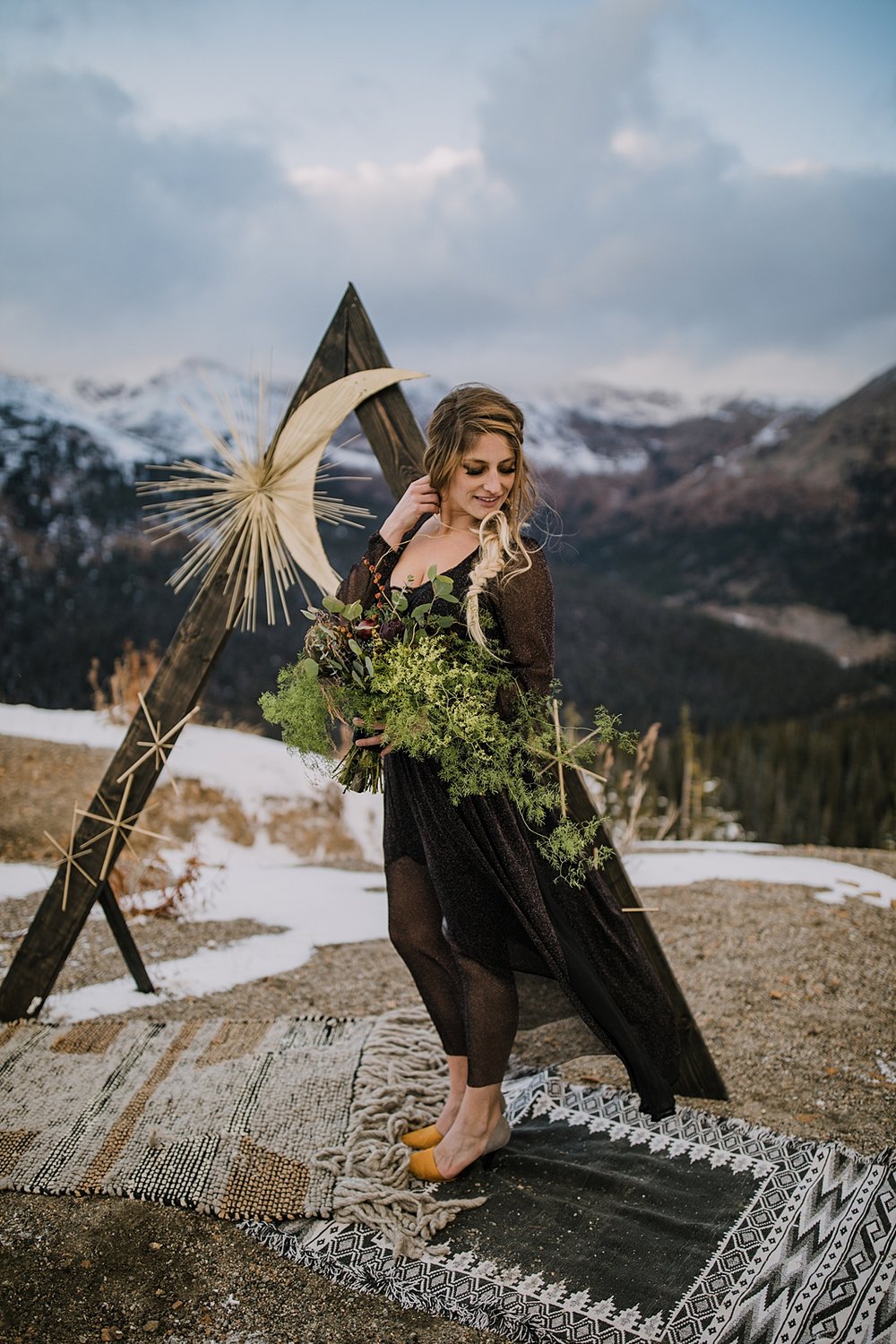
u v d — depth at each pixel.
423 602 2.19
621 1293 1.92
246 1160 2.31
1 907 4.35
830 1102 2.72
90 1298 1.94
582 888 2.30
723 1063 2.95
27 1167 2.29
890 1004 3.37
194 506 2.87
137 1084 2.64
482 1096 2.28
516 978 2.48
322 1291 1.98
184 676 3.02
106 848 3.09
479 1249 2.07
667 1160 2.38
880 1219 2.03
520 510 2.22
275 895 4.68
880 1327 1.74
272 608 2.86
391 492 2.75
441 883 2.23
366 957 3.82
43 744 7.49
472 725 2.03
